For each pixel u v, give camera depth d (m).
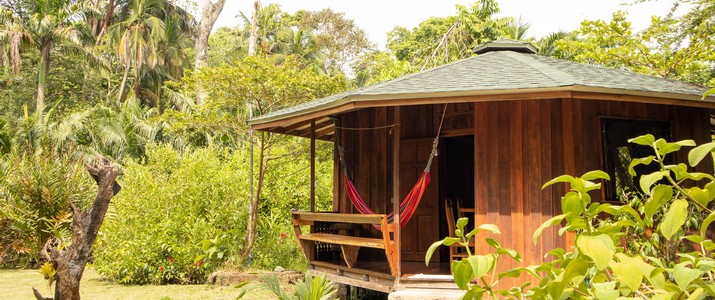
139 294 9.55
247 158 13.92
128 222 11.17
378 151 8.84
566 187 6.49
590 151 6.66
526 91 6.09
